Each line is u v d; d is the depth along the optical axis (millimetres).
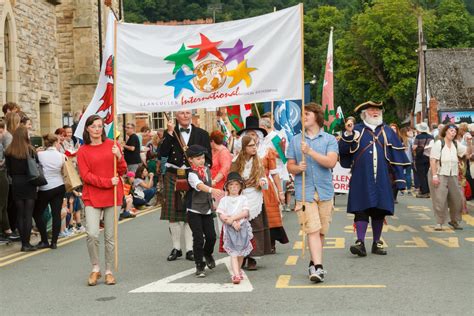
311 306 7191
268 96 9797
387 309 6957
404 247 11250
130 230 14602
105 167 8852
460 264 9547
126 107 10039
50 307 7598
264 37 9820
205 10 70750
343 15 81250
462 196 13484
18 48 20953
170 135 10695
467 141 17703
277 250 11281
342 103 74250
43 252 12062
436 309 6918
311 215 8633
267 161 10562
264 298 7676
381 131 10695
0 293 8492
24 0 21500
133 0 66312
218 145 10750
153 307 7402
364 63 66375
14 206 13602
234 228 8695
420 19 41562
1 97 19359
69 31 31734
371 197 10328
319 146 8797
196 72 9961
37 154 12461
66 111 31938
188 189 9336
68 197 14453
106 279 8820
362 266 9539
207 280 8883
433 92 55938
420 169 21484
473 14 88312
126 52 10078
